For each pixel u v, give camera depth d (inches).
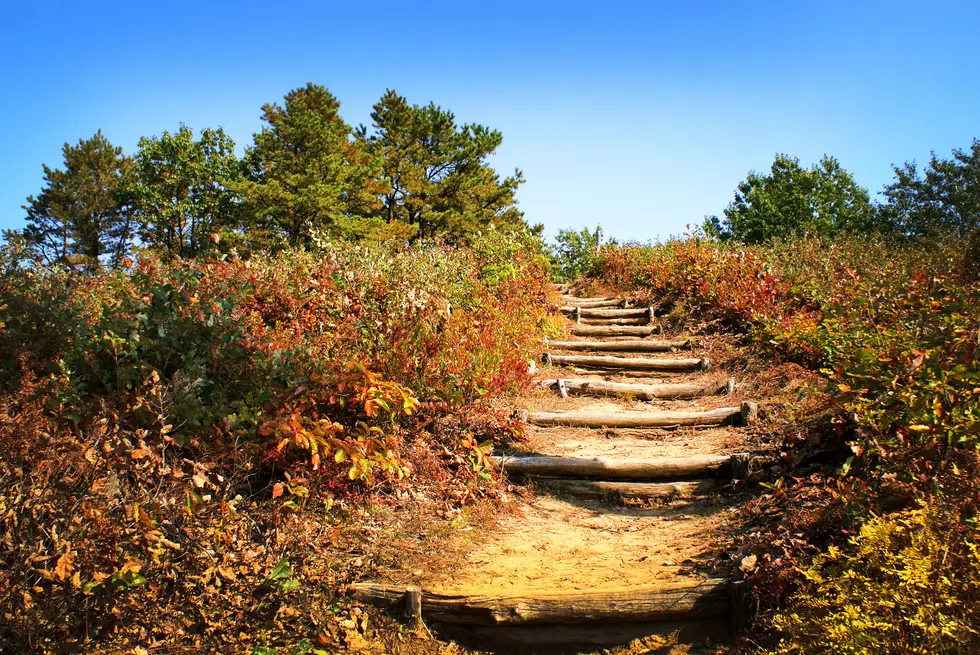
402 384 228.7
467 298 366.3
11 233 214.8
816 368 278.2
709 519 192.7
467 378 246.8
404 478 197.5
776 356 308.0
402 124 1492.4
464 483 206.5
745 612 141.6
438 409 231.8
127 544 139.3
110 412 162.1
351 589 151.9
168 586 141.8
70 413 161.0
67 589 129.1
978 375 167.8
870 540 118.5
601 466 219.8
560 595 148.0
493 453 228.5
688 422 259.1
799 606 127.1
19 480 136.9
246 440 180.4
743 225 1253.1
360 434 194.4
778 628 118.4
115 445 154.3
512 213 1635.1
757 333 331.0
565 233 1117.7
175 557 146.3
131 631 131.5
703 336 372.2
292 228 1295.5
